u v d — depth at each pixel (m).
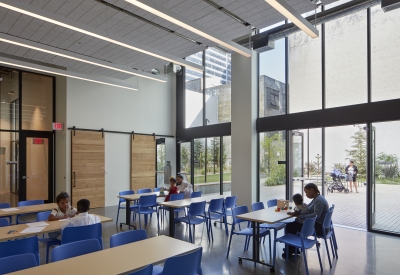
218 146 9.15
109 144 9.06
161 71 10.51
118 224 6.68
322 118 6.61
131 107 9.63
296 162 7.20
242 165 7.94
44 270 2.21
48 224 3.75
